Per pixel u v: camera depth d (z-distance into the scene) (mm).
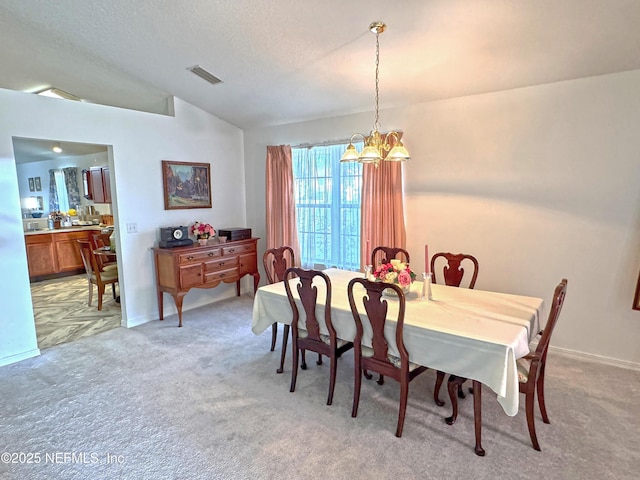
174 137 4309
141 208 4066
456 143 3498
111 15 2713
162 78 3711
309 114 4359
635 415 2344
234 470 1921
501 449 2053
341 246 4410
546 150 3096
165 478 1877
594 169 2928
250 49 3074
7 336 3145
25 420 2377
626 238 2871
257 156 5070
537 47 2625
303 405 2520
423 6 2344
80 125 3488
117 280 4750
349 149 2629
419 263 3836
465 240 3555
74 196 7355
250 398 2609
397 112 3809
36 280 6062
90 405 2539
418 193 3762
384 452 2043
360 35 2729
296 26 2701
